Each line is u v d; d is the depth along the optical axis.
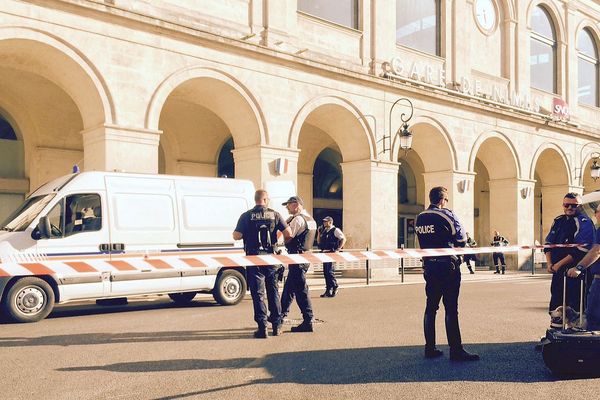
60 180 9.96
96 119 13.15
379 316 9.46
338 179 24.12
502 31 24.50
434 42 21.73
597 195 8.60
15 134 16.41
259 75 15.73
